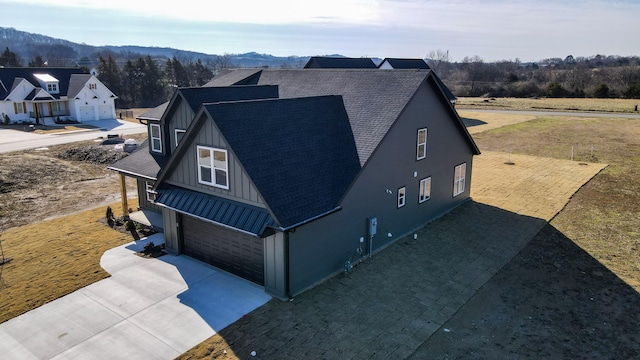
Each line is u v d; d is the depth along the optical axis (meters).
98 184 27.25
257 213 13.59
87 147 35.78
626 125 48.47
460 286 14.58
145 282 14.72
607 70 104.06
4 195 24.45
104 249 17.39
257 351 11.20
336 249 15.33
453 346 11.47
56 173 29.05
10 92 50.09
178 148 15.45
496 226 19.91
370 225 16.52
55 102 53.94
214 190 15.05
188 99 17.59
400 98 17.62
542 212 21.67
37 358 10.95
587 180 27.42
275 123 15.56
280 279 13.62
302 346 11.40
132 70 90.38
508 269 15.78
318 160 15.75
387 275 15.33
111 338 11.70
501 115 58.66
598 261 16.30
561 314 12.91
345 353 11.15
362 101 18.48
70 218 21.00
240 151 13.69
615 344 11.51
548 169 30.34
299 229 13.65
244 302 13.49
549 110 63.06
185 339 11.66
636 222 20.19
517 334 11.98
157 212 20.91
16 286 14.41
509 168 30.70
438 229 19.62
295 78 22.28
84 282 14.66
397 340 11.70
